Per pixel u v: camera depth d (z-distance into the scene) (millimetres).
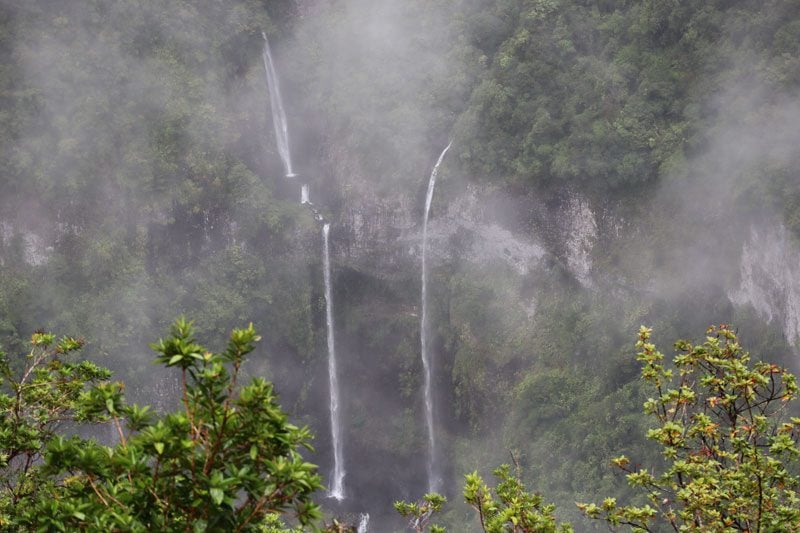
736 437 16656
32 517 13930
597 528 46062
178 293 57906
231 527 11648
